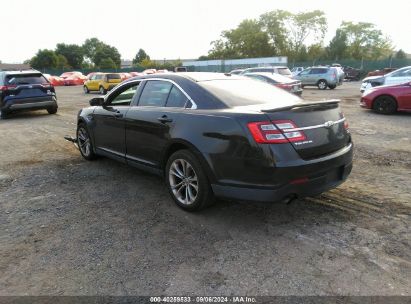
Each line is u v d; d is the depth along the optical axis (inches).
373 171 221.5
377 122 393.7
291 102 165.2
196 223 155.9
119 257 130.8
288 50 2957.7
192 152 157.3
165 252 133.5
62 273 122.4
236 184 142.6
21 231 153.6
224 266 123.4
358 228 147.5
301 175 136.6
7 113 507.8
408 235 140.9
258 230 148.2
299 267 121.7
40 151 299.6
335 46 2891.2
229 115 144.5
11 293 112.8
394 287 110.3
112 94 221.9
